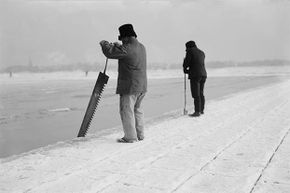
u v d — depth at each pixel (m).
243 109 9.25
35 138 6.67
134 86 5.46
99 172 4.02
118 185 3.60
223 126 6.86
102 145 5.40
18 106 12.31
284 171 4.02
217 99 12.09
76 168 4.18
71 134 7.13
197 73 8.14
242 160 4.46
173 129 6.66
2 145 6.05
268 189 3.47
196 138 5.79
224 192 3.40
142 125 5.79
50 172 4.03
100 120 8.93
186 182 3.68
